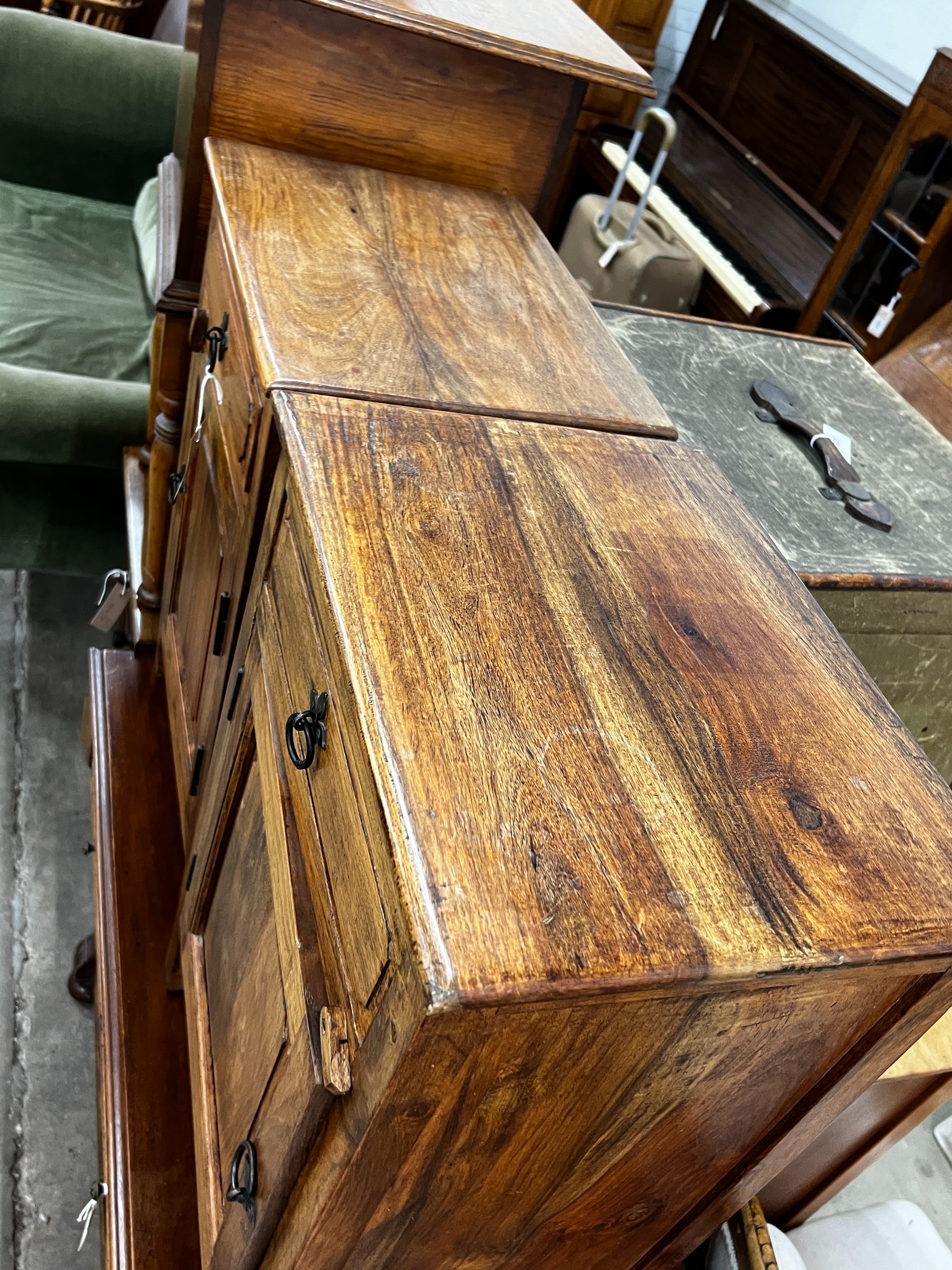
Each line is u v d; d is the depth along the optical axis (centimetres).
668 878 54
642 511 80
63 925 159
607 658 66
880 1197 145
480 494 75
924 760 67
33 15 235
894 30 249
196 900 103
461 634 64
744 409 128
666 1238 87
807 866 57
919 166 201
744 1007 56
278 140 114
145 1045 113
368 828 56
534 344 96
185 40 123
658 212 269
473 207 117
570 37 118
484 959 48
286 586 77
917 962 56
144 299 238
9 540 186
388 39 108
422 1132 57
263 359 81
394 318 92
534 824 54
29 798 174
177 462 137
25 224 243
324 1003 62
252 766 86
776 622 74
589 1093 60
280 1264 70
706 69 312
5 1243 124
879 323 205
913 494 122
